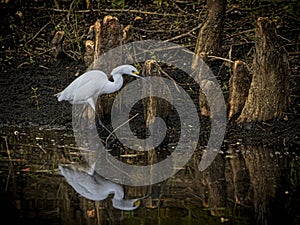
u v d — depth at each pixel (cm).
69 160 1109
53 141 1207
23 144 1188
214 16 1417
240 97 1259
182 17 1734
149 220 867
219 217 875
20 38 1717
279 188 975
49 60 1592
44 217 876
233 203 924
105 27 1312
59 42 1573
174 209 905
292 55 1538
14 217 880
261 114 1241
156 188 988
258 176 1024
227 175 1033
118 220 867
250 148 1157
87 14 1781
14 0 1802
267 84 1230
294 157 1108
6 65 1573
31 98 1401
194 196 952
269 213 889
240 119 1252
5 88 1446
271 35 1223
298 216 880
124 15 1775
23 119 1314
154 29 1691
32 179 1016
